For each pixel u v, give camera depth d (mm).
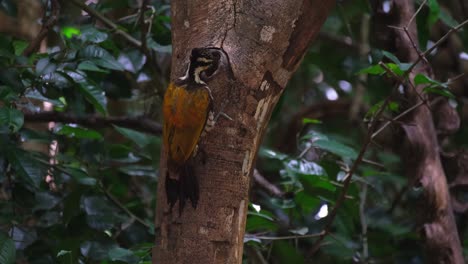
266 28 7293
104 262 9812
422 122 10898
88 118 11914
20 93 9406
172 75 7586
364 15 13438
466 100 13602
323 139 11156
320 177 10445
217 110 7156
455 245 10508
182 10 7562
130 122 12258
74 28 11578
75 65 9773
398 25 11133
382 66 9164
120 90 11883
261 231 11844
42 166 9938
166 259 7023
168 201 7074
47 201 10008
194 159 7094
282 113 16438
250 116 7250
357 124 13961
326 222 11031
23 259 10445
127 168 10953
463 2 12547
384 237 11648
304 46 7461
